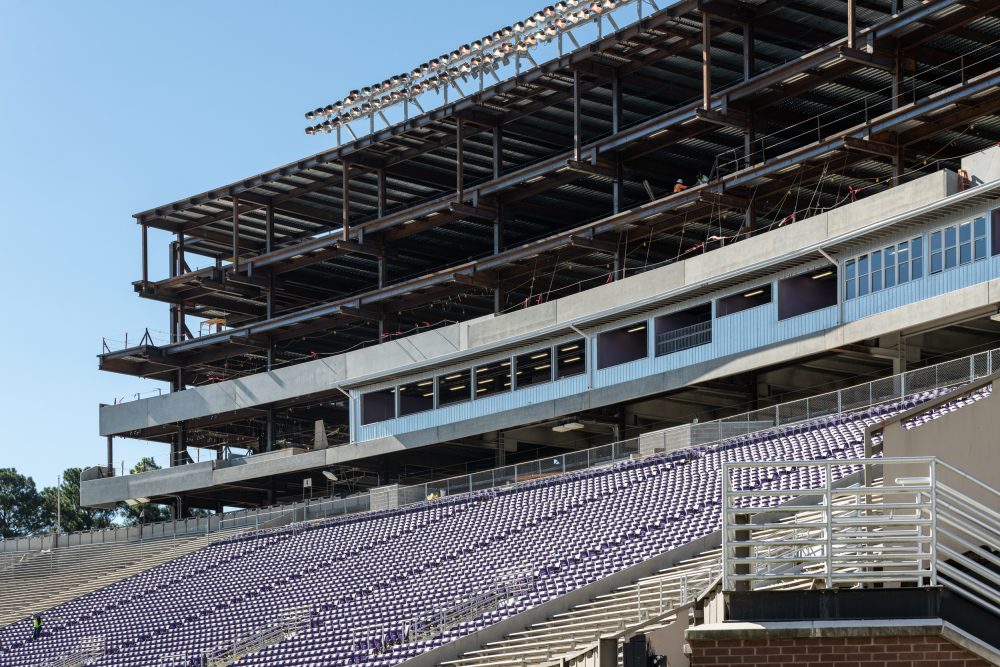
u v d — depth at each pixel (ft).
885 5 201.77
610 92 229.45
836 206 213.46
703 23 204.03
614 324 195.72
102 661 159.84
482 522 166.91
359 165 251.19
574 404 199.21
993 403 57.21
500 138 238.68
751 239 184.14
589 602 109.40
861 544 52.49
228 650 144.77
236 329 268.62
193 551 213.46
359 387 235.61
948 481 56.03
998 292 147.23
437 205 238.89
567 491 164.35
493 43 234.58
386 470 240.32
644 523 133.69
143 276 274.98
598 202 247.29
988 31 191.21
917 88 208.13
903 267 159.02
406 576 152.56
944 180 160.35
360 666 120.37
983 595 47.03
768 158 225.97
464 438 217.97
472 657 107.24
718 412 191.62
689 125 212.43
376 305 252.21
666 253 238.89
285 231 285.23
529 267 235.20
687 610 63.10
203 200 266.77
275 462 247.70
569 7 223.51
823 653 44.65
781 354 172.14
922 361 168.86
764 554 55.47
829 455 134.00
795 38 208.33
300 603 156.66
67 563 229.86
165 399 274.36
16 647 179.83
